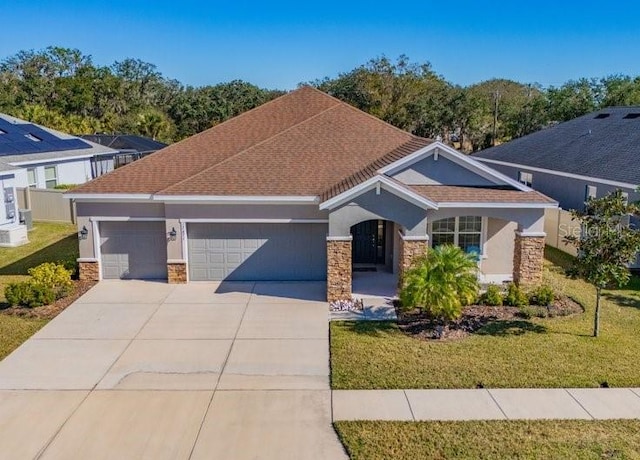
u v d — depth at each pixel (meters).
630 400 11.10
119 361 13.15
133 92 82.75
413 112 65.00
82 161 36.25
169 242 19.39
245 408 10.91
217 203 19.17
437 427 10.14
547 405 10.91
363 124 22.36
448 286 13.95
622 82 56.12
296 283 19.75
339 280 17.55
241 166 20.22
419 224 17.52
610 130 30.69
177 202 19.03
